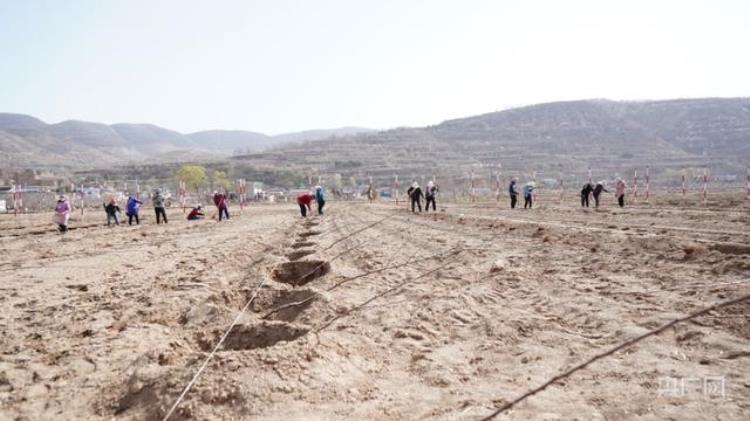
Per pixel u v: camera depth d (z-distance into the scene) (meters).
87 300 9.32
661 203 31.44
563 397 4.26
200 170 128.88
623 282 8.48
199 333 6.95
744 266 8.45
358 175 162.88
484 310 7.43
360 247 15.59
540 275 9.59
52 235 23.77
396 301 8.27
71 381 5.41
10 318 8.16
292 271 12.68
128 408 4.58
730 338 5.44
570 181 130.88
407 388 4.68
